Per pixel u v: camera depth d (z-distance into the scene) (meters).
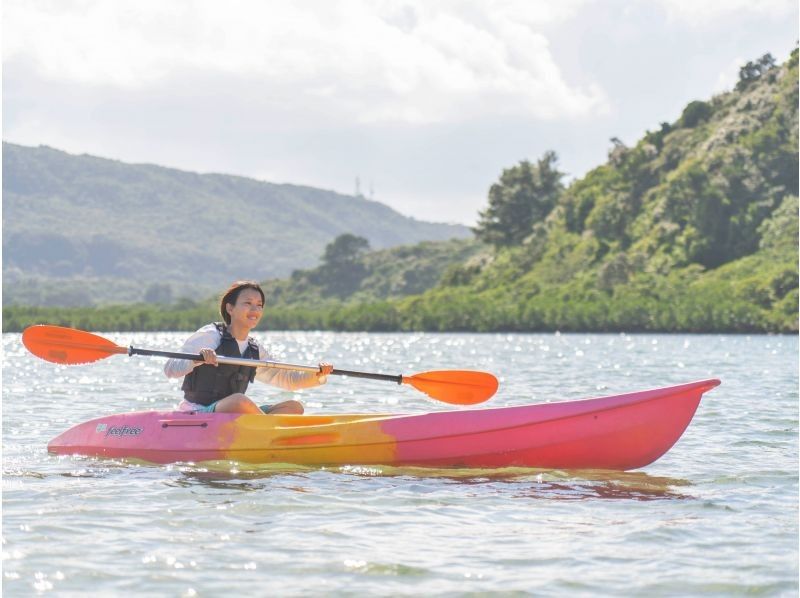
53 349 8.75
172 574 4.88
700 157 81.19
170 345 46.59
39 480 7.30
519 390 16.08
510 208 100.00
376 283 152.62
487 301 78.81
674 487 7.14
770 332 61.31
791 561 5.16
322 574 4.89
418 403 13.44
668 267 73.88
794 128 77.81
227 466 7.93
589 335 65.12
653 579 4.85
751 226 73.50
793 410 12.24
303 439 7.96
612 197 86.00
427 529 5.80
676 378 19.34
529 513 6.26
